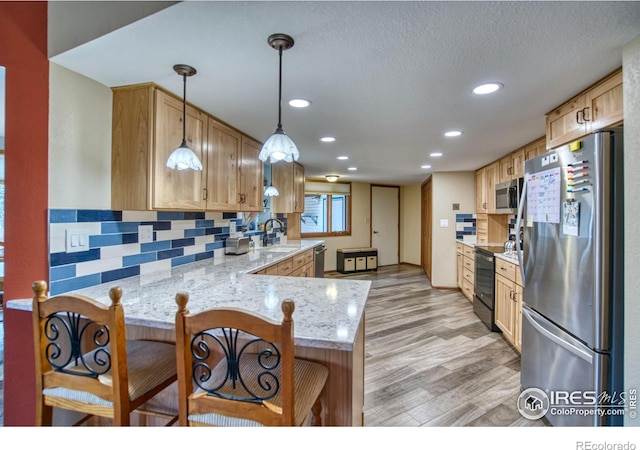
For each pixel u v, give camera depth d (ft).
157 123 6.08
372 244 24.91
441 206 17.95
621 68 5.25
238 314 3.14
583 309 5.15
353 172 18.37
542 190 6.27
